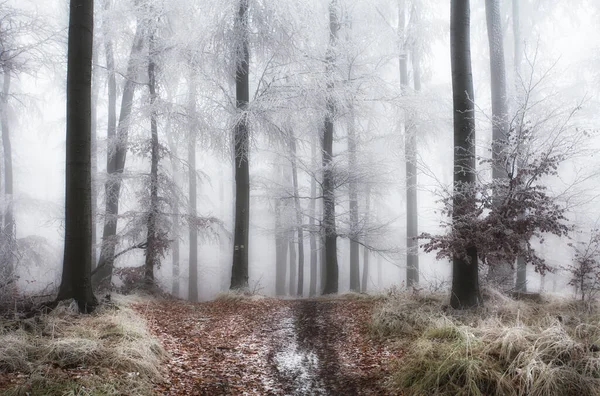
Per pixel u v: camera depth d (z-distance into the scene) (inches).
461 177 286.2
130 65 452.8
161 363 209.6
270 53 437.7
